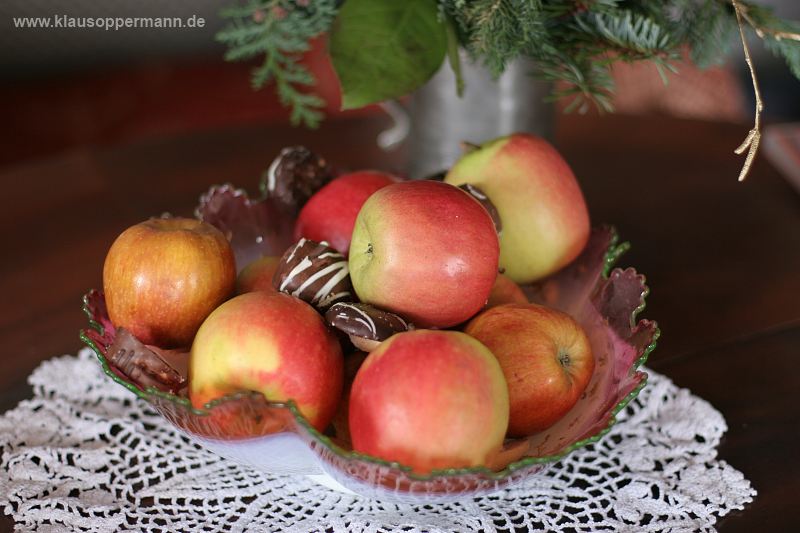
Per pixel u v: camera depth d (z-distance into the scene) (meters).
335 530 0.59
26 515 0.58
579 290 0.70
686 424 0.66
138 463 0.63
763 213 0.91
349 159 0.98
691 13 0.69
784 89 1.59
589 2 0.64
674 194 0.94
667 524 0.59
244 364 0.55
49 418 0.66
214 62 2.24
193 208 0.89
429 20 0.66
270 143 1.02
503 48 0.65
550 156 0.69
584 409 0.61
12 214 0.89
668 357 0.73
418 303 0.59
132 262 0.60
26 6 1.71
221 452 0.57
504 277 0.67
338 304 0.58
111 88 2.14
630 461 0.64
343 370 0.59
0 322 0.76
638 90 1.58
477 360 0.54
